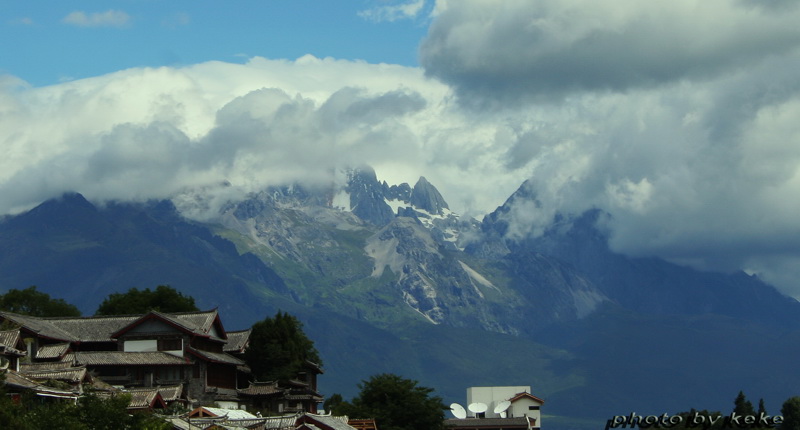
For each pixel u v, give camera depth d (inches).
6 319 6318.9
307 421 5467.5
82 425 4244.6
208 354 6968.5
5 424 3951.8
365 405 7322.8
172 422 4753.9
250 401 7017.7
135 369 6530.5
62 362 6166.3
